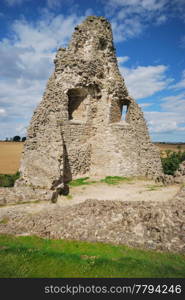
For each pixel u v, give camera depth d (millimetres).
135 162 19453
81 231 9211
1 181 23594
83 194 15328
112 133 19781
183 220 8859
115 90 20516
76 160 19062
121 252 8070
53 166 15875
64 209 11039
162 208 9617
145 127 20766
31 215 11062
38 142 17547
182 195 11305
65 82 19250
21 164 18312
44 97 18625
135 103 20922
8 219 11055
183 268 7215
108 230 9070
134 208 9859
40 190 14211
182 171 16344
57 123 16891
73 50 20750
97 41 21141
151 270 7102
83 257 7859
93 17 21531
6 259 7801
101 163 20016
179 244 8164
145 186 16438
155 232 8680
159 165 21250
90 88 20312
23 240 9172
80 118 20531
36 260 7766
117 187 16562
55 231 9422
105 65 21438
